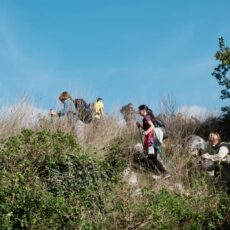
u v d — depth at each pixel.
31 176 10.14
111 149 12.32
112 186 10.60
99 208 10.05
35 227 8.87
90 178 11.05
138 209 9.52
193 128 15.37
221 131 15.77
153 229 9.43
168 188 11.62
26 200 9.12
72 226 9.12
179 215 10.06
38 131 11.84
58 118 13.38
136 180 12.07
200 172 12.45
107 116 14.43
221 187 11.01
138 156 13.05
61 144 11.47
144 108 12.96
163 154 12.78
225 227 10.44
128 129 14.23
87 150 12.36
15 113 12.84
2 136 12.35
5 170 10.16
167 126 15.01
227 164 11.04
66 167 11.10
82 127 13.45
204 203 10.46
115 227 9.35
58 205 9.22
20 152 10.88
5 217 8.77
